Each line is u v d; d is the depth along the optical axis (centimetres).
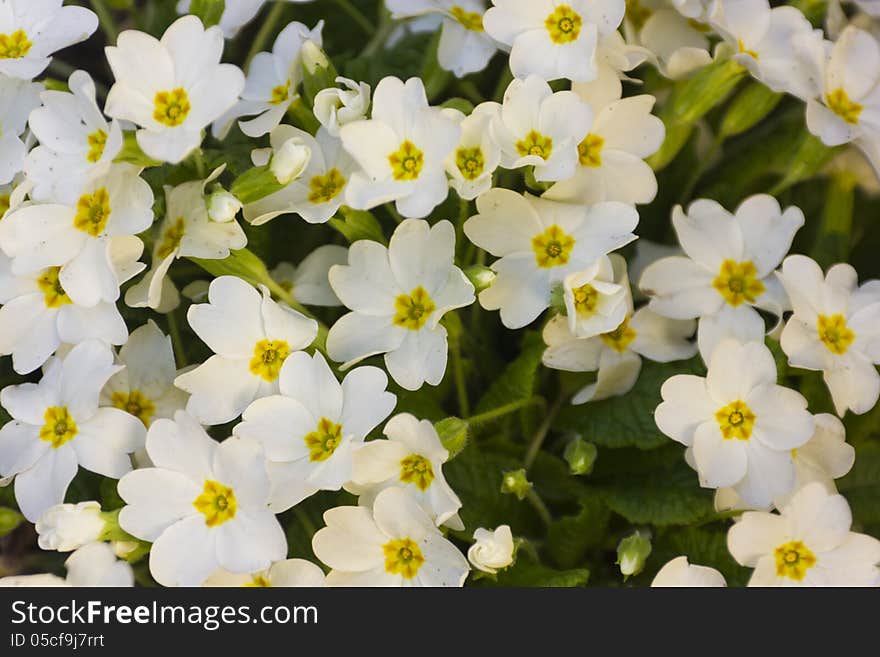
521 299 50
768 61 52
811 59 52
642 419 52
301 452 49
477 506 53
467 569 49
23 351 50
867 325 51
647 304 53
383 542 49
